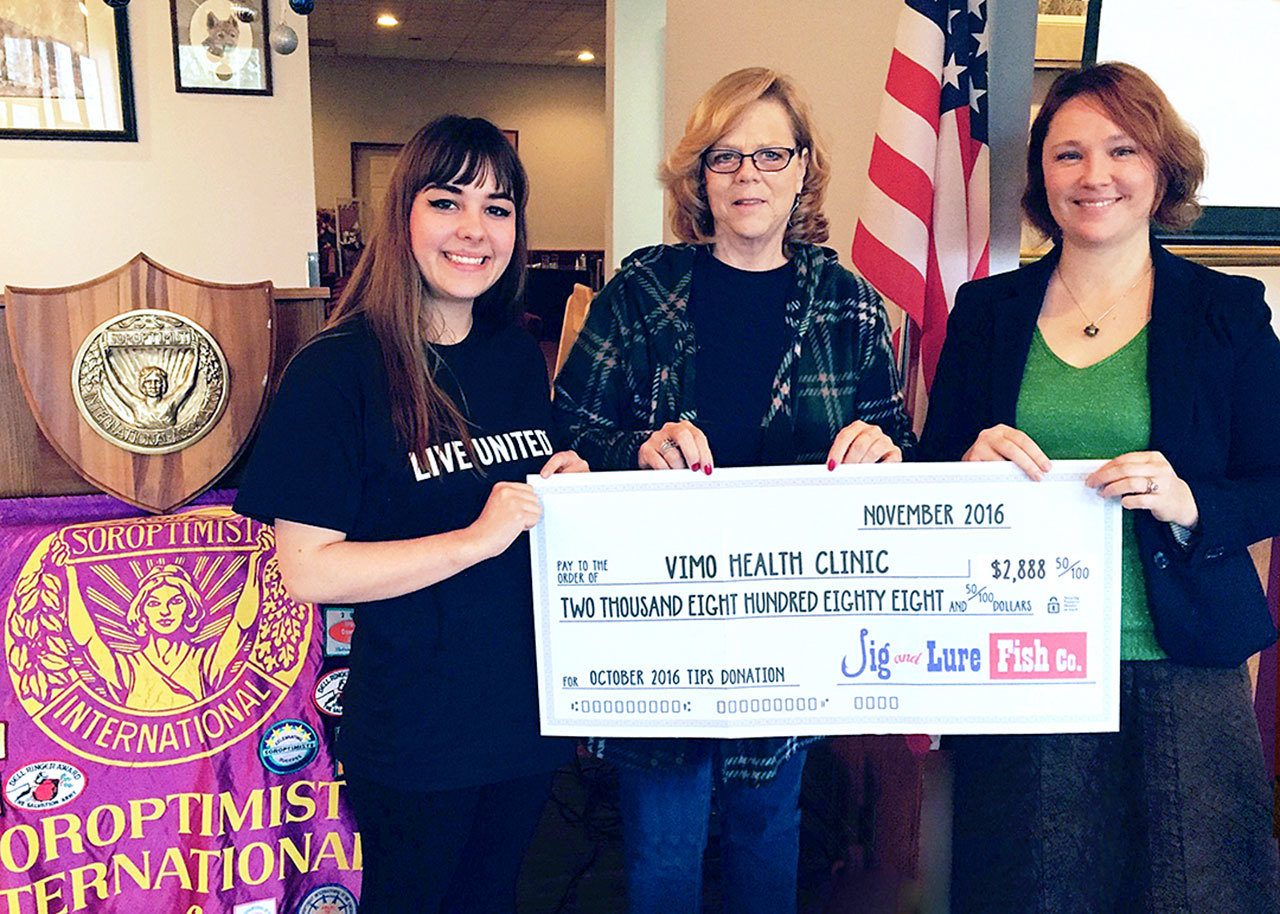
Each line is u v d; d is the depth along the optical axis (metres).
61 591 1.72
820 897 2.24
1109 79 1.44
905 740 2.11
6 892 1.66
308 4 3.09
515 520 1.34
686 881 1.71
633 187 5.61
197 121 3.94
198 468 1.79
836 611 1.54
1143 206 1.44
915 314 2.15
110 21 3.75
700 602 1.53
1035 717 1.51
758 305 1.65
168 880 1.73
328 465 1.30
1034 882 1.49
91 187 3.88
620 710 1.55
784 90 1.61
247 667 1.78
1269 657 2.02
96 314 1.72
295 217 4.12
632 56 5.45
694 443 1.49
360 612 1.42
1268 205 2.22
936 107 2.15
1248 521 1.36
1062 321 1.53
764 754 1.63
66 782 1.69
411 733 1.37
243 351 1.80
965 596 1.51
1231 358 1.42
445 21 9.79
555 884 2.33
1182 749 1.43
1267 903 1.44
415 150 1.36
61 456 1.72
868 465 1.50
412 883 1.42
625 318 1.68
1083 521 1.47
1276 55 2.18
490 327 1.53
